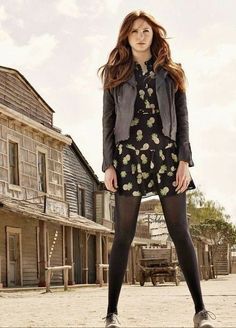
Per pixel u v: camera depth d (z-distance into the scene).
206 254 48.16
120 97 5.11
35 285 27.30
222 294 14.03
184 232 5.01
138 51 5.14
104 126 5.20
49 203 28.00
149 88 5.11
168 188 5.02
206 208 66.44
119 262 5.07
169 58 5.17
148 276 27.44
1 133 25.98
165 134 5.03
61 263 30.67
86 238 33.69
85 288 24.42
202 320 4.86
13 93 27.61
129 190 5.05
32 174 28.44
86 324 5.99
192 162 5.08
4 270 25.41
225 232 63.34
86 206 36.81
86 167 37.09
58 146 31.42
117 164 5.12
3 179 25.81
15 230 26.44
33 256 27.92
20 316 7.36
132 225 5.12
